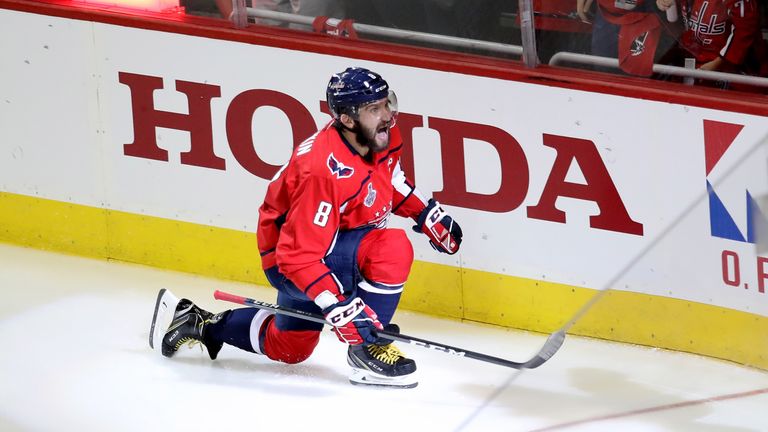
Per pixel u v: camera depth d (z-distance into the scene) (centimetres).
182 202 1952
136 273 1989
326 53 1775
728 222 1581
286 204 1488
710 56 1585
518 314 1767
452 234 1591
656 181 1617
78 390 1598
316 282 1451
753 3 1550
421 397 1567
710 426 1480
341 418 1510
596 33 1630
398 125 1764
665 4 1580
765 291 1575
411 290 1834
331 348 1716
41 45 1967
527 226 1720
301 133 1831
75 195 2027
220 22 1859
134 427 1495
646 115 1597
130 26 1894
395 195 1576
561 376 1625
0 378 1634
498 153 1706
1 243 2103
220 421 1505
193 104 1892
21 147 2041
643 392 1573
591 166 1652
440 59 1705
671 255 1636
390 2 1742
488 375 1631
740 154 1549
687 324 1653
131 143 1958
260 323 1606
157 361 1678
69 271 1995
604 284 1692
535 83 1652
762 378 1593
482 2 1689
